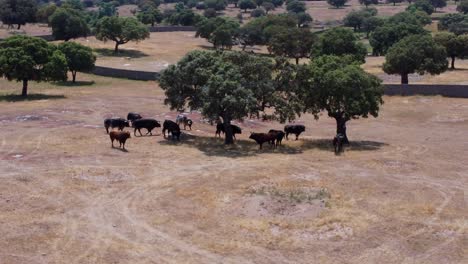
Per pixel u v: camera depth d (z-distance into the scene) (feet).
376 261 68.64
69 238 74.13
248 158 118.83
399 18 462.60
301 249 71.77
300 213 83.66
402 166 114.42
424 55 233.76
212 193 93.25
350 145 137.28
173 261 68.18
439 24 483.92
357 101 132.05
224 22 369.50
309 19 552.00
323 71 135.95
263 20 407.44
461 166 115.75
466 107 195.11
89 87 228.63
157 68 281.13
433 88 212.84
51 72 198.70
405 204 89.30
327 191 94.89
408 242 74.08
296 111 135.74
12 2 426.51
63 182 97.19
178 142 133.08
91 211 84.28
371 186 99.09
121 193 92.94
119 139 122.42
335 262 68.23
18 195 89.71
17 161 109.50
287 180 101.71
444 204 89.66
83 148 121.90
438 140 147.43
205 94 125.29
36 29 428.56
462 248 72.38
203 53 134.41
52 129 141.59
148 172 105.50
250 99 123.85
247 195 91.97
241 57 132.87
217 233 76.59
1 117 157.07
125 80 249.34
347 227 78.43
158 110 178.09
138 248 71.67
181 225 79.36
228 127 133.49
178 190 94.89
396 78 265.75
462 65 321.11
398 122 178.19
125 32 325.83
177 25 481.46
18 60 190.70
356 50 286.87
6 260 67.05
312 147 133.28
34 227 77.20
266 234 76.07
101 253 69.92
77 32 343.46
